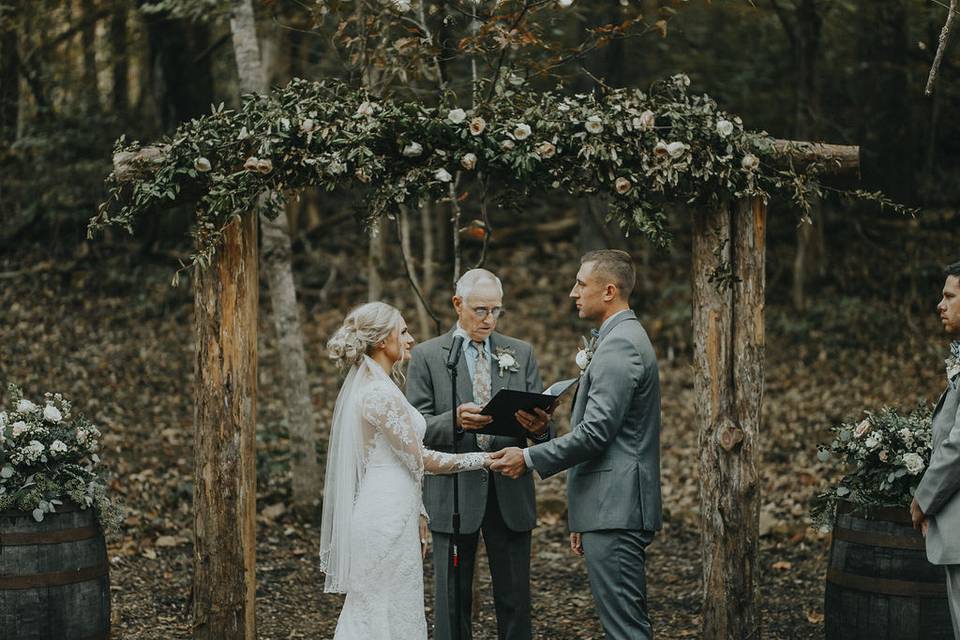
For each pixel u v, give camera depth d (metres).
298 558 6.33
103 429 7.90
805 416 8.54
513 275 11.65
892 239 11.41
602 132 4.23
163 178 4.13
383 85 5.75
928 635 3.99
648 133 4.22
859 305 10.37
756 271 4.43
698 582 5.98
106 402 8.47
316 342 10.20
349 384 3.95
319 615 5.44
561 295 11.18
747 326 4.42
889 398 8.66
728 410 4.41
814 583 5.83
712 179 4.33
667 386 9.43
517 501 4.33
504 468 4.00
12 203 11.36
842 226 11.77
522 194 4.49
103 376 8.98
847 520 4.19
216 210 4.10
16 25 10.37
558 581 6.04
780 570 6.08
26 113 11.44
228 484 4.25
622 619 3.97
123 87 12.41
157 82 11.41
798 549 6.42
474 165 4.18
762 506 7.10
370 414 3.82
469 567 4.38
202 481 4.26
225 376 4.24
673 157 4.17
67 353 9.32
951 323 3.71
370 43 6.29
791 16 11.15
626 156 4.25
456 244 5.64
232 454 4.26
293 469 7.02
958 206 11.94
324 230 12.17
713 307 4.41
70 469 4.04
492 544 4.36
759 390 4.45
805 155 4.41
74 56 12.16
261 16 8.69
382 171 4.22
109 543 6.12
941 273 10.71
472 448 4.37
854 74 11.38
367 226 4.33
